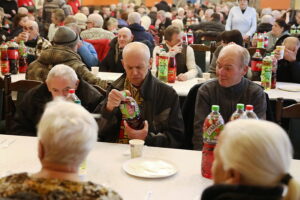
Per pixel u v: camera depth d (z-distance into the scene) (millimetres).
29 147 2033
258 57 3898
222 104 2436
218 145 1047
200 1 14516
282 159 948
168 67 3803
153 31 8086
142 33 5551
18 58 4164
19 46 4184
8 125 2881
